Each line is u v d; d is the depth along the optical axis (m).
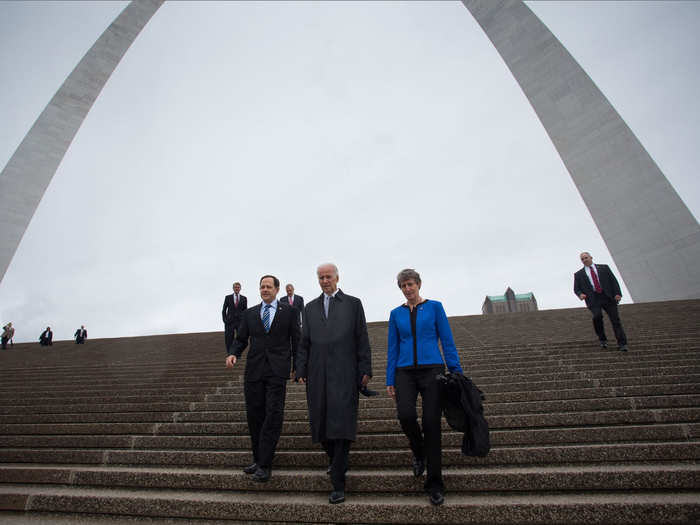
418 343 2.75
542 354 6.22
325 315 3.10
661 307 10.40
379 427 3.67
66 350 11.65
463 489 2.62
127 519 2.69
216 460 3.26
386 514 2.41
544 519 2.28
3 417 4.70
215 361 7.88
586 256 6.09
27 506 2.84
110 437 3.77
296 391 5.19
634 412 3.38
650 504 2.22
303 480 2.80
